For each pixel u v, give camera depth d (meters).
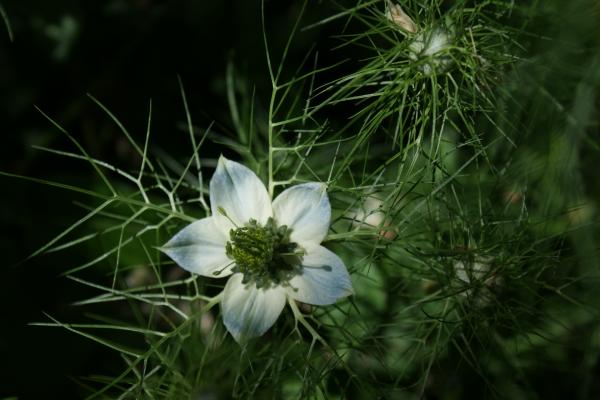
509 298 0.28
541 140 0.30
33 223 0.34
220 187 0.27
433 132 0.27
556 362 0.30
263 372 0.27
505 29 0.29
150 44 0.36
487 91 0.29
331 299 0.26
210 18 0.36
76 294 0.33
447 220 0.29
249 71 0.35
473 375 0.29
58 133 0.36
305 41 0.34
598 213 0.30
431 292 0.29
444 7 0.31
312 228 0.26
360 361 0.29
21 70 0.36
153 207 0.27
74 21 0.36
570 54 0.29
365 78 0.30
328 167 0.30
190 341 0.27
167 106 0.36
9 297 0.33
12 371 0.32
